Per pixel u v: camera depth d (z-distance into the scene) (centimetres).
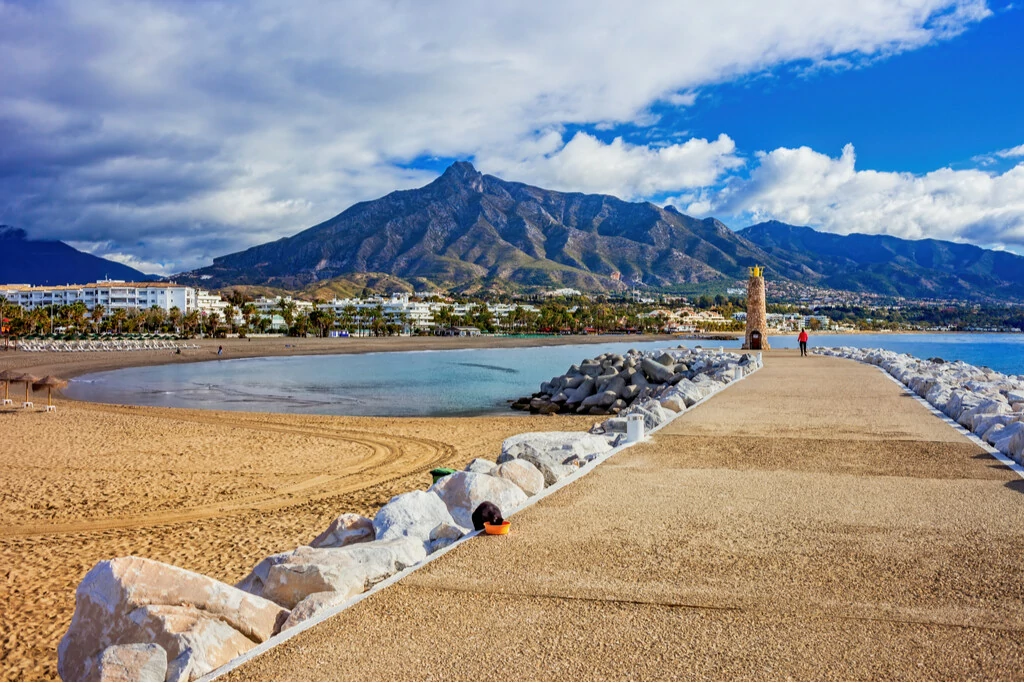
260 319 18900
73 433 2356
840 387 2375
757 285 5966
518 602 533
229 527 1211
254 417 2938
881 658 432
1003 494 853
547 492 900
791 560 618
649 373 3525
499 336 19838
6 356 8294
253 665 441
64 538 1158
